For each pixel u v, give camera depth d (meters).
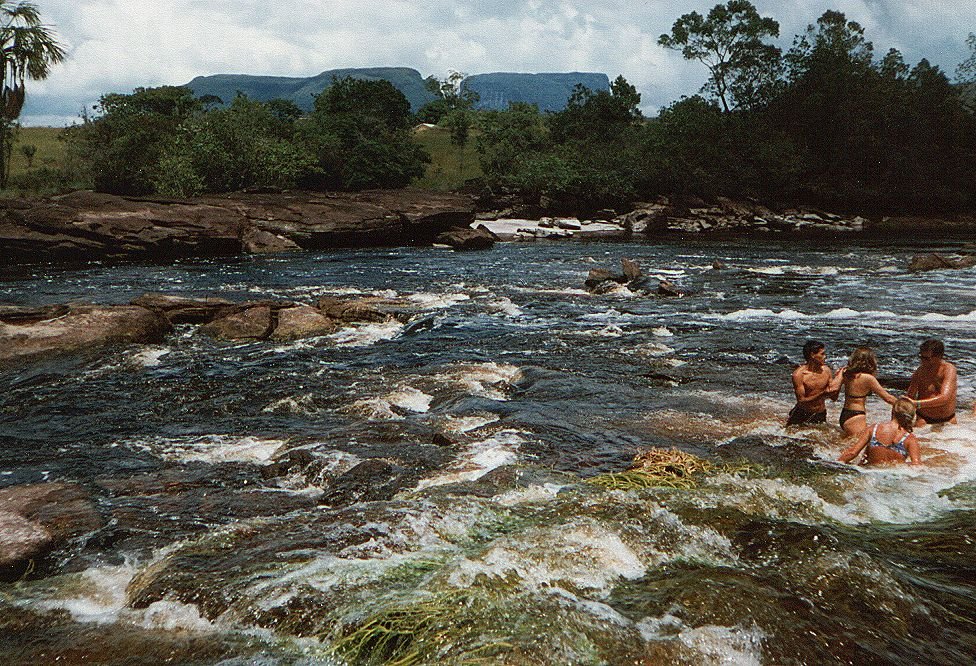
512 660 3.88
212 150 46.78
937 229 53.00
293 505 6.52
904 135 63.94
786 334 14.43
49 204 29.97
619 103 71.06
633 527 5.52
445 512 5.98
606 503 5.97
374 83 72.06
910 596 4.57
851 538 5.61
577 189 56.38
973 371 11.40
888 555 5.30
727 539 5.38
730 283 22.39
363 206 37.53
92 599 4.90
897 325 15.35
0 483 7.22
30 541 5.64
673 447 8.02
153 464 7.70
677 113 62.97
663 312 17.31
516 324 15.79
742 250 34.72
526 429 8.54
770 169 60.47
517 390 10.54
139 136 49.09
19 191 44.25
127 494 6.77
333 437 8.23
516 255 32.25
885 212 63.44
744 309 17.67
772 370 11.53
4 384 10.93
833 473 7.12
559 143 71.62
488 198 56.28
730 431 8.60
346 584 4.83
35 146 58.62
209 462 7.75
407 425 8.66
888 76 67.31
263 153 48.97
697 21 66.94
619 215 56.47
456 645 4.05
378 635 4.21
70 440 8.55
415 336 14.51
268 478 7.17
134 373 11.59
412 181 69.56
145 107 63.75
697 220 53.25
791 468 7.35
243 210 34.69
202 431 8.84
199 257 30.67
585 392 10.28
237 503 6.55
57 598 4.91
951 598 4.63
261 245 32.94
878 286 21.44
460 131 77.56
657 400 9.88
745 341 13.75
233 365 12.11
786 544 5.18
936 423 8.65
